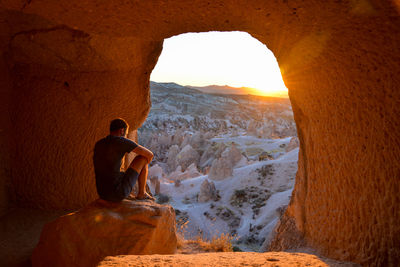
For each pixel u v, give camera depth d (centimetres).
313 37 338
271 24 350
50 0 283
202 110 13562
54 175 505
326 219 395
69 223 294
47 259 292
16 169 492
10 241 383
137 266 213
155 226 323
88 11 303
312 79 392
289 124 10531
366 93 306
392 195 277
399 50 263
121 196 311
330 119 377
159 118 10931
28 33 438
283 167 3219
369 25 280
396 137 272
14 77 486
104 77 524
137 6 298
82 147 521
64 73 502
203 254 295
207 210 2716
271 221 2370
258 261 241
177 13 316
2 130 472
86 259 289
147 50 539
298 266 226
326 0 276
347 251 341
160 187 3341
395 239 270
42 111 497
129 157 631
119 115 552
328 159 390
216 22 346
